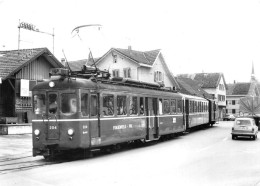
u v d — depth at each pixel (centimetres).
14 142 1964
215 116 4250
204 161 1366
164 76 4841
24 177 1023
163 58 4766
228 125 4553
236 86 9569
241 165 1282
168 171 1137
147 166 1230
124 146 1936
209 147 1878
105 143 1508
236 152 1662
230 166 1257
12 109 2505
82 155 1472
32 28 2852
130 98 1753
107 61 4597
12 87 2441
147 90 1978
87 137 1389
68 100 1368
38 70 2669
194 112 3150
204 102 3659
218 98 7888
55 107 1378
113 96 1592
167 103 2264
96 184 934
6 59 2570
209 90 7781
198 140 2317
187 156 1505
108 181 972
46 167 1199
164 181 980
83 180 984
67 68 1459
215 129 3634
